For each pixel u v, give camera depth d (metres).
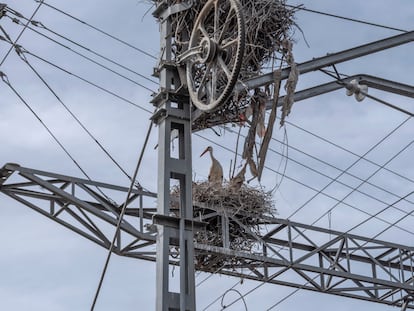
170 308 12.17
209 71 12.52
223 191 17.20
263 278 18.34
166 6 13.80
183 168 12.89
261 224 18.19
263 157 14.24
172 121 13.08
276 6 14.80
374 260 19.81
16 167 16.89
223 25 12.92
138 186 17.75
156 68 13.52
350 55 14.95
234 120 14.60
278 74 14.27
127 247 17.27
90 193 17.41
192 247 12.46
